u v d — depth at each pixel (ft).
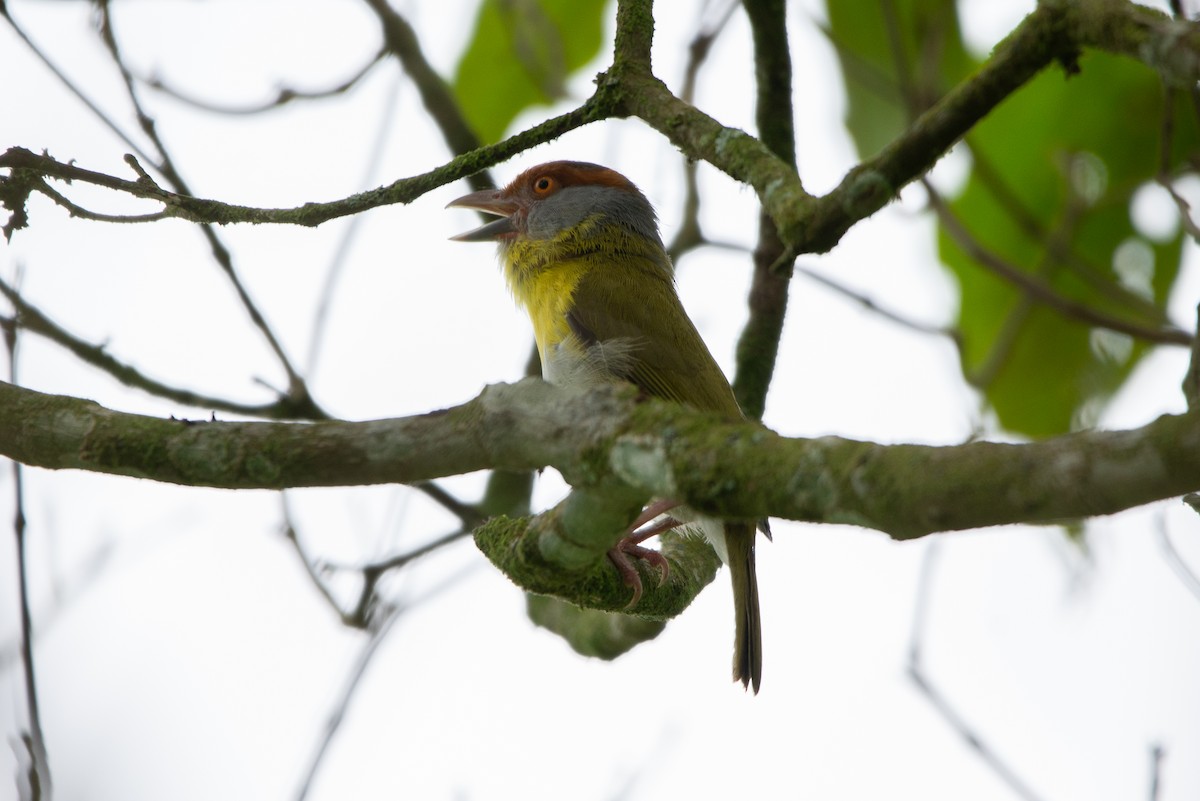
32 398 21.71
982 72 16.90
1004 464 13.65
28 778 28.07
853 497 14.73
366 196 23.85
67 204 24.48
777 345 36.01
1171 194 29.04
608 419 17.83
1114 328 37.04
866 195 17.99
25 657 28.53
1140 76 36.94
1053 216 40.04
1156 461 12.74
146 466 20.59
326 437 19.84
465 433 19.01
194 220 24.44
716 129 21.67
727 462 16.10
